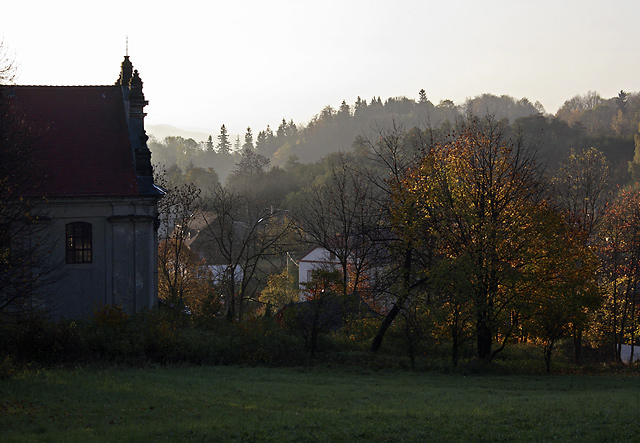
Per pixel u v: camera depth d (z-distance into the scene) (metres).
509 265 30.72
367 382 24.56
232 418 14.93
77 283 33.09
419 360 32.56
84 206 33.03
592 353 50.75
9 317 27.11
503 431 13.80
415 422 14.70
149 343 26.72
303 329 32.09
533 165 35.38
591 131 141.62
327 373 27.05
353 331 36.94
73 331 25.17
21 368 21.05
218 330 33.72
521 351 41.78
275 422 14.43
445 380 26.28
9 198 25.53
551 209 31.75
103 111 36.16
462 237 32.66
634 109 171.00
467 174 34.03
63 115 35.41
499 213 32.56
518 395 21.58
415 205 35.03
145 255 33.84
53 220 32.38
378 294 43.62
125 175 33.94
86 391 17.58
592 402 18.11
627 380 27.55
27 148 27.00
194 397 17.81
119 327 27.69
